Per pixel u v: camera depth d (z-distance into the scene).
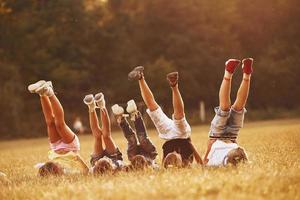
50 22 84.56
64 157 13.23
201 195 8.79
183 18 90.38
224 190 8.82
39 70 81.06
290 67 91.44
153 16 89.94
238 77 77.62
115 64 85.69
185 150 13.04
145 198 8.73
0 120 72.50
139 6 93.38
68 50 83.38
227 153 12.23
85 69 83.56
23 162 22.02
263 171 10.51
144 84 13.02
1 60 80.44
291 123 55.25
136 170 12.17
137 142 13.23
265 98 90.69
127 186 9.66
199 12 91.12
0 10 84.25
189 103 87.75
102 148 13.55
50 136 13.36
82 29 84.50
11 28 82.94
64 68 80.88
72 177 12.00
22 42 82.25
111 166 12.31
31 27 83.50
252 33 95.75
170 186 9.39
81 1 85.38
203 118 79.88
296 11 95.88
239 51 92.69
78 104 80.31
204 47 90.06
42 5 86.62
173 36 88.75
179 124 12.93
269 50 93.75
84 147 30.31
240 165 11.64
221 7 93.94
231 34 94.44
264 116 83.88
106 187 9.74
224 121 12.76
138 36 89.56
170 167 11.95
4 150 39.47
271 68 90.44
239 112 12.83
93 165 13.55
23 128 73.50
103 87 83.44
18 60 81.56
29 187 10.97
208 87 88.50
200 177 10.16
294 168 11.34
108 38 85.31
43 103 13.26
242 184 9.27
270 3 95.94
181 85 86.44
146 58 89.00
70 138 13.31
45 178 12.28
